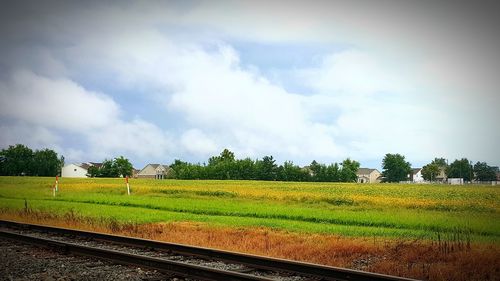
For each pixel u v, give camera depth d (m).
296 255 12.87
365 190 55.38
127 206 31.28
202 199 39.06
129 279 9.37
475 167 186.88
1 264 10.67
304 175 139.75
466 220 25.45
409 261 12.53
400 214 28.33
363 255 13.41
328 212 27.86
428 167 184.12
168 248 12.82
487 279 10.70
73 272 9.96
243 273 9.72
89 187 54.75
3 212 24.44
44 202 32.91
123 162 153.50
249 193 45.91
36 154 159.75
